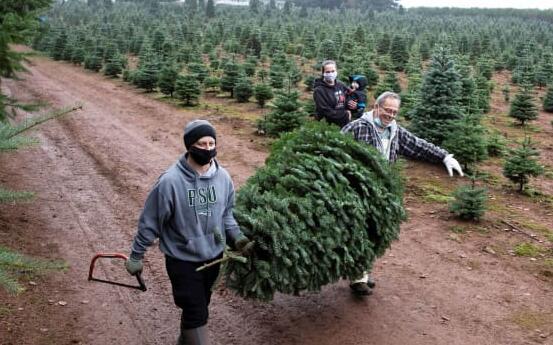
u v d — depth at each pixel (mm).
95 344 4527
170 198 3746
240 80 19297
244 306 5227
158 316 5020
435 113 11586
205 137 3715
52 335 4586
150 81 20875
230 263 4086
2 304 4934
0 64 5730
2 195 3260
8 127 3297
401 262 6355
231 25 48875
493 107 19125
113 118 15250
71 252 6312
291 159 4805
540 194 9234
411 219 7758
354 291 5426
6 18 5367
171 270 3891
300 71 24625
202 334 3889
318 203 4371
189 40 39406
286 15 70250
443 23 64500
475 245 6867
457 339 4801
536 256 6582
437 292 5648
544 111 19016
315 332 4812
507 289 5746
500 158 11695
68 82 23156
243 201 4375
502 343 4758
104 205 8055
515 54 33438
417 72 24297
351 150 4926
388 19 74125
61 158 10625
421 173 10141
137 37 36406
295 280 4262
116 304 5188
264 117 13711
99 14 64875
